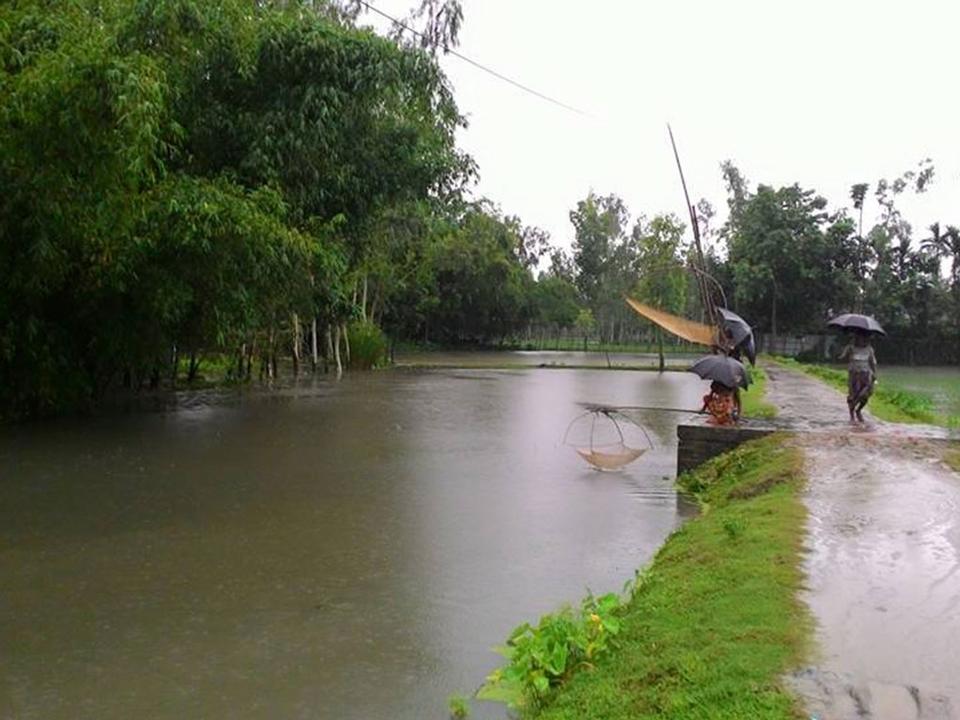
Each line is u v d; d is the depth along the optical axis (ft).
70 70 35.94
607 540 26.40
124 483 33.06
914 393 88.94
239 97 54.70
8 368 47.32
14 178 39.22
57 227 41.11
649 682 13.44
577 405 66.80
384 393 74.90
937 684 12.85
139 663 16.67
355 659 16.99
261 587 21.24
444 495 32.45
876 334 45.62
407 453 41.81
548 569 23.22
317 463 38.42
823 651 13.98
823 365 159.53
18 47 39.50
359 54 54.44
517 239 197.26
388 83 56.24
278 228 49.14
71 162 38.22
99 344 52.60
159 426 48.91
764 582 17.58
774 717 11.62
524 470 38.27
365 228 68.18
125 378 64.59
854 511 24.62
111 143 37.37
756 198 172.14
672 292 139.64
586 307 222.07
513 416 58.70
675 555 21.99
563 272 229.04
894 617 15.75
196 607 19.75
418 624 18.93
